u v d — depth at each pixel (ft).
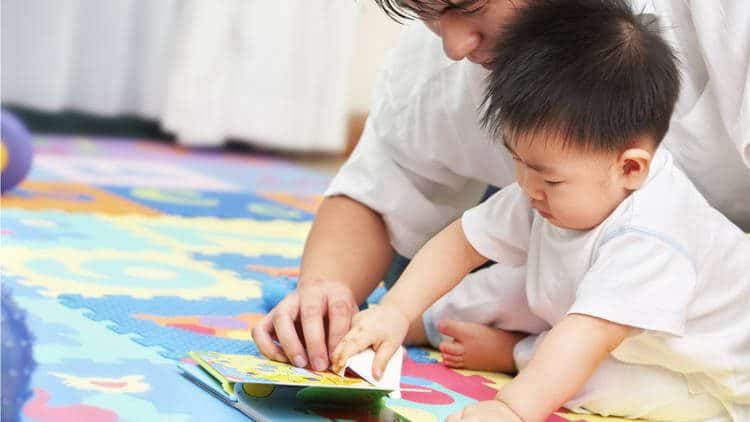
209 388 3.00
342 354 3.09
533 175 3.03
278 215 6.91
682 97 3.51
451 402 3.25
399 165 4.00
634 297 2.93
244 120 10.33
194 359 3.12
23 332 2.32
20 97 9.78
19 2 9.58
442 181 4.04
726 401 3.30
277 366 3.08
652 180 3.13
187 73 10.06
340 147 10.77
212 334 3.67
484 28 3.06
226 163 9.58
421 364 3.74
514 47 3.01
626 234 3.01
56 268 4.41
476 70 3.62
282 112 10.44
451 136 3.83
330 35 10.50
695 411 3.32
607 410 3.35
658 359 3.25
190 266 4.88
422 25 4.01
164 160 9.18
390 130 3.97
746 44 3.32
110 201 6.54
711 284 3.20
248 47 10.22
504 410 2.78
